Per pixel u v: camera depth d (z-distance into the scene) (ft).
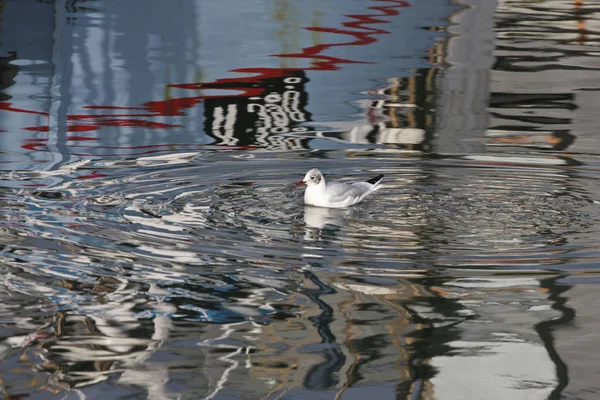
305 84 70.54
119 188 48.83
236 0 94.07
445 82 71.72
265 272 36.83
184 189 48.96
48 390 27.45
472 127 61.67
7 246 39.55
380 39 82.28
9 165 52.90
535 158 54.80
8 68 71.92
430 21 88.99
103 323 31.99
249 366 28.96
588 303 33.81
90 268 37.11
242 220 43.75
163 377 28.25
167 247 39.65
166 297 34.27
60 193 47.75
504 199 47.19
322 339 30.94
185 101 66.39
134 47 77.82
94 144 57.47
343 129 61.05
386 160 54.49
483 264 37.83
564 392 27.63
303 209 45.78
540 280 36.04
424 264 37.83
